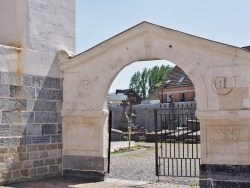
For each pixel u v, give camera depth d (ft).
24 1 36.81
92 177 37.47
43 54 37.91
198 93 32.89
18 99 35.53
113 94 187.21
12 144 34.78
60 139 39.06
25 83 36.14
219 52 32.24
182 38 33.50
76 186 34.04
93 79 37.88
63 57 38.99
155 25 34.55
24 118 35.91
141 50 35.58
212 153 32.12
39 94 37.32
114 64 36.91
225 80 31.91
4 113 34.27
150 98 182.70
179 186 34.53
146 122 129.08
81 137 38.24
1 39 37.14
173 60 34.14
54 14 39.29
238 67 31.58
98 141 37.42
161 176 40.83
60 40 39.81
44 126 37.63
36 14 37.47
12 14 37.22
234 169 31.32
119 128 103.24
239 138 31.32
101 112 36.99
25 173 35.78
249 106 30.99
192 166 50.42
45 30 38.24
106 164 37.78
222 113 31.58
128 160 56.29
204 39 32.58
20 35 36.65
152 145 79.87
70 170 38.60
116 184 35.32
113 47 36.83
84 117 38.04
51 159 38.11
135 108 134.00
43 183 35.22
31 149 36.40
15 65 35.53
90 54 37.65
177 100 158.61
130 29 35.60
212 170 31.99
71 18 41.27
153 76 271.49
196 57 33.19
